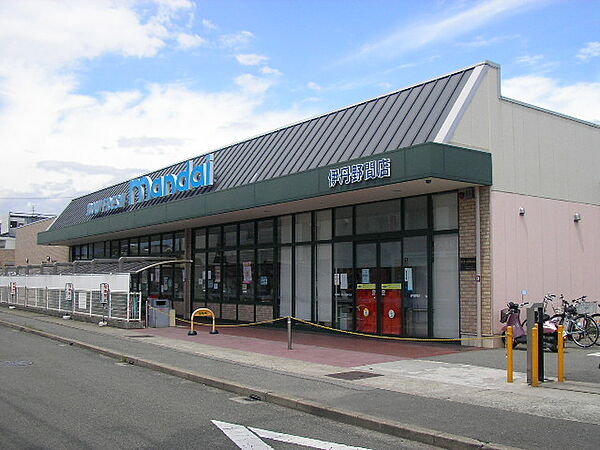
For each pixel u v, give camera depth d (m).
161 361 13.05
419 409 8.23
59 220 37.25
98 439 7.12
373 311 17.39
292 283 20.41
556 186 16.56
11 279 33.69
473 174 14.14
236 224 23.38
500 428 7.13
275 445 6.95
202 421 8.11
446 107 14.79
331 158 16.86
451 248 15.45
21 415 8.34
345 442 7.09
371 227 17.55
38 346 16.80
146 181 25.81
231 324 22.81
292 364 12.48
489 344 14.33
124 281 21.14
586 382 9.91
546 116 16.61
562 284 16.27
